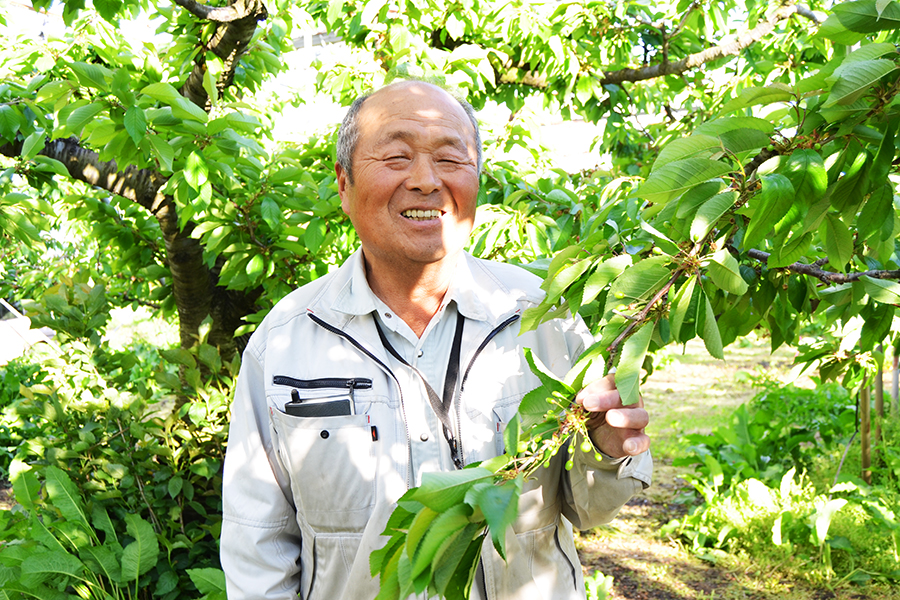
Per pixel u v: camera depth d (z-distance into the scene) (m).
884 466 4.48
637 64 4.45
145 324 10.01
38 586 2.56
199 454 2.90
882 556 3.71
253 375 1.36
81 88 2.36
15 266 5.17
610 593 3.68
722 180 0.95
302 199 2.60
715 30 4.16
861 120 0.92
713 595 3.60
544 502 1.25
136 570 2.61
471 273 1.40
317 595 1.30
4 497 5.04
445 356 1.31
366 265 1.38
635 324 0.91
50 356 2.95
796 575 3.78
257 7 2.49
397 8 2.97
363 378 1.28
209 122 2.19
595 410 0.90
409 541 0.73
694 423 6.17
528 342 1.32
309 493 1.27
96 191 3.83
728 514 4.13
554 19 3.47
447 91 1.35
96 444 2.84
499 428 1.28
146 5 3.09
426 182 1.20
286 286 2.75
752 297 1.54
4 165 3.24
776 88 0.95
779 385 5.61
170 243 2.93
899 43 1.13
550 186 2.55
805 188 0.91
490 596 1.21
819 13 3.33
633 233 1.60
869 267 1.43
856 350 2.39
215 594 2.45
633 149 4.72
